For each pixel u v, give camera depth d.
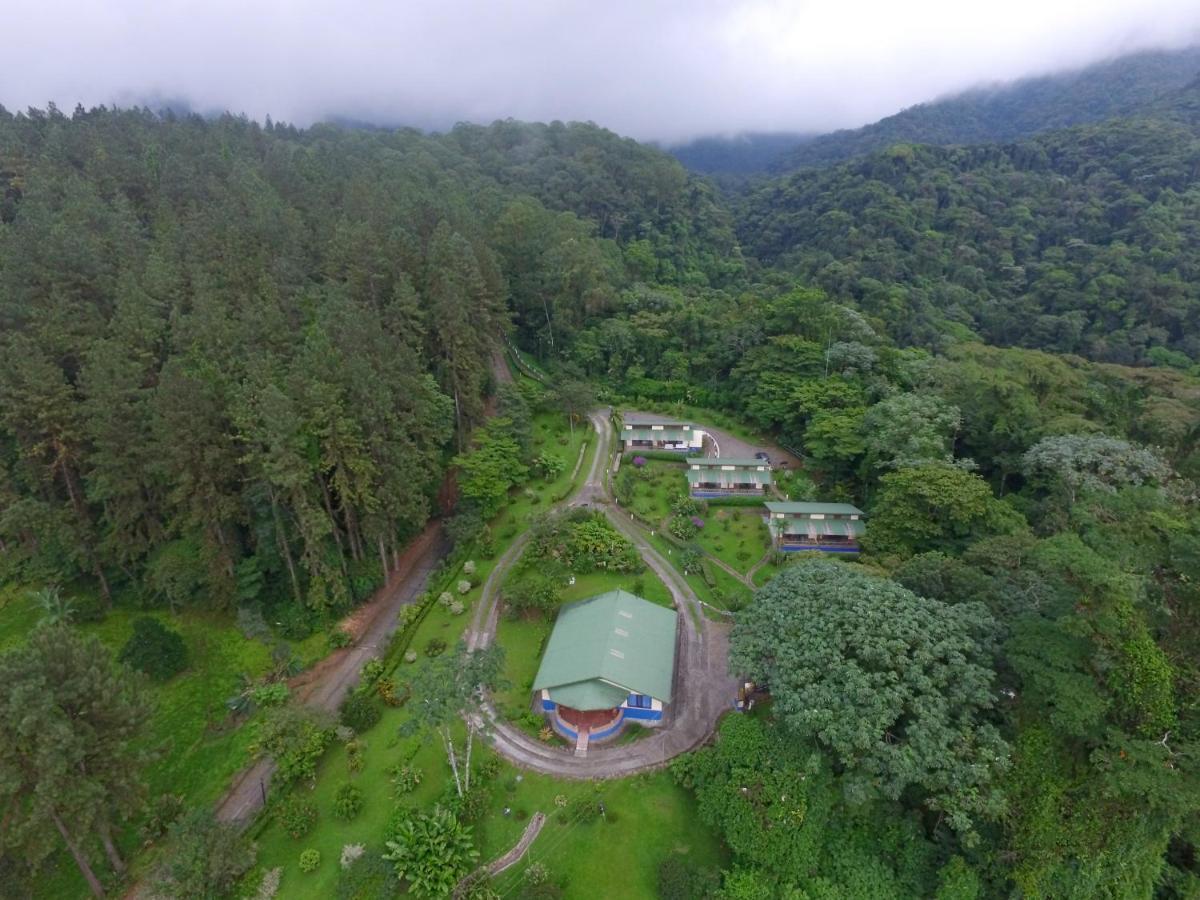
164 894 34.53
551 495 76.81
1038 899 31.02
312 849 37.97
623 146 178.88
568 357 107.62
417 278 79.81
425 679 39.41
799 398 83.19
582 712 46.38
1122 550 38.12
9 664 30.70
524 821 39.31
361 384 55.75
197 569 54.75
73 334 59.03
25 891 34.00
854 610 38.53
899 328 118.44
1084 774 31.92
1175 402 68.06
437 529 73.12
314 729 43.41
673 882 35.06
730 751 37.78
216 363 57.81
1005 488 69.94
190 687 50.75
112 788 34.41
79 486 58.25
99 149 91.19
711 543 67.88
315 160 120.19
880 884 33.97
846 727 33.41
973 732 33.34
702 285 147.75
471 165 166.25
